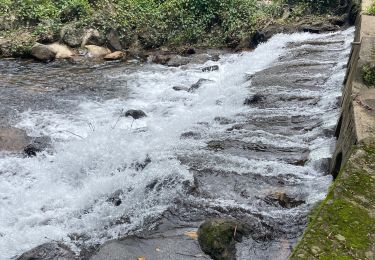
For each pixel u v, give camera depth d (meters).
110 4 13.52
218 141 6.56
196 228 4.62
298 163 5.73
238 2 13.70
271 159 5.89
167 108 8.50
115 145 6.58
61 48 12.25
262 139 6.48
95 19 12.91
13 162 6.33
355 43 7.23
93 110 8.49
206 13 13.61
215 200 5.08
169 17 13.40
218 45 13.09
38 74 10.69
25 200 5.38
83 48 12.35
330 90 7.86
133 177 5.60
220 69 10.98
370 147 3.75
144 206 5.06
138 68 11.39
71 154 6.33
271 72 9.35
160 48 12.91
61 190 5.60
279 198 4.97
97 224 4.81
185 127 7.25
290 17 13.51
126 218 4.88
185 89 9.54
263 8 13.98
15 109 8.39
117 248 4.30
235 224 4.43
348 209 2.91
